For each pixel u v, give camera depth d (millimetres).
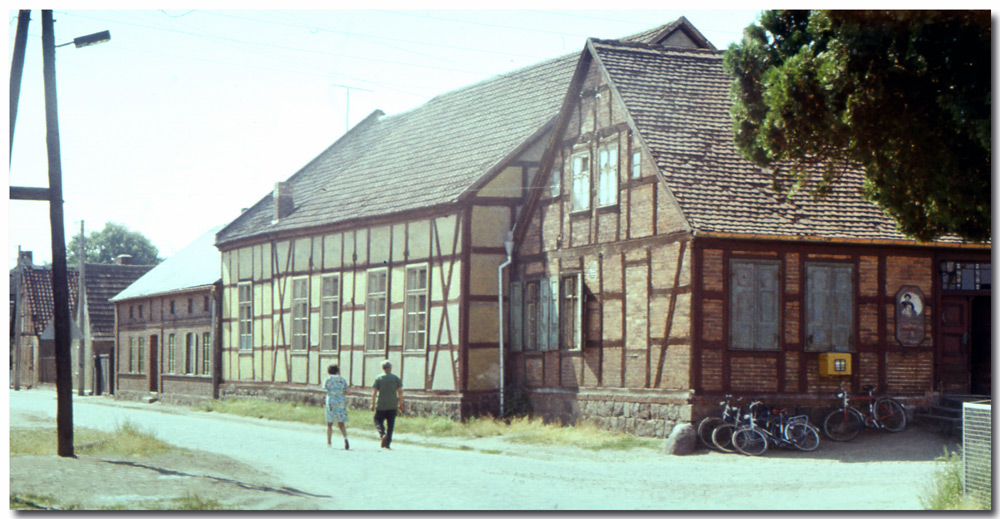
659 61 23938
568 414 23656
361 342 29125
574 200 24016
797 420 19906
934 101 15031
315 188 34688
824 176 17125
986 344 22125
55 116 17266
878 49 14992
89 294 50312
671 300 20859
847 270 21250
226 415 31812
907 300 21516
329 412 21484
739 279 20625
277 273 33344
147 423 28734
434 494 14359
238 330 35531
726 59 17406
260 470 16859
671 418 20688
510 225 26031
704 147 22016
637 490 14844
